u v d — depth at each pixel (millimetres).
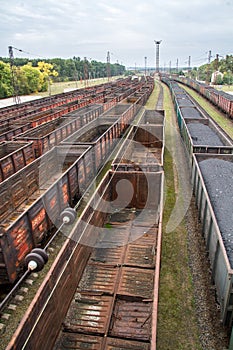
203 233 9469
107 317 6754
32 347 5008
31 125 21734
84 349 6016
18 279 8148
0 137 17594
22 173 11695
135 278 7977
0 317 7070
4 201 10461
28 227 8234
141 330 6398
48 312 5656
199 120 22031
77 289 7586
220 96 37562
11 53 51656
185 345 6246
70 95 46406
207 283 7941
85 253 8227
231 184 10695
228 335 6223
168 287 7777
